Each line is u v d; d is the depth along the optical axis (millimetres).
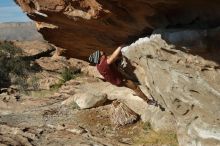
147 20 8641
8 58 37719
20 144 13414
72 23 9625
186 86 8930
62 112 18844
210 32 7656
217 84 8234
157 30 8648
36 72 37156
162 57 8969
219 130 8805
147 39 9055
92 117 17125
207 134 9070
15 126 16312
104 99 18547
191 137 9531
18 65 37188
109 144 13391
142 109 15961
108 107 18047
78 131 14977
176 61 8672
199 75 8445
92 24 9305
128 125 15422
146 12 8250
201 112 9016
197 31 7797
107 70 9086
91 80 29375
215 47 7723
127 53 10133
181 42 8062
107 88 20281
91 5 8203
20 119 18406
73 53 13164
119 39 10203
